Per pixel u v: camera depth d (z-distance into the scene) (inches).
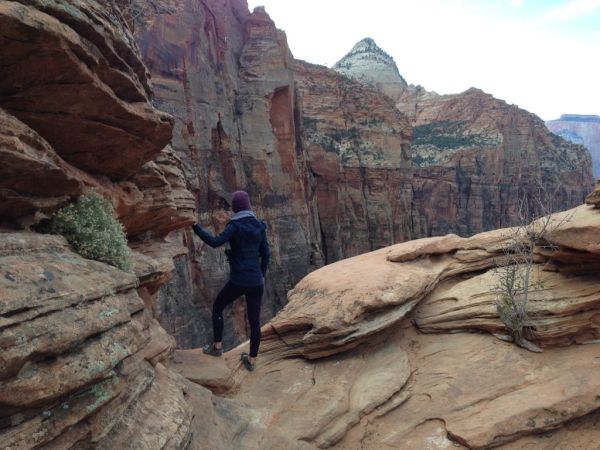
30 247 123.4
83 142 165.2
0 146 117.4
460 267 330.0
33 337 95.8
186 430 146.7
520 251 289.3
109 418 120.1
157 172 229.9
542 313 257.8
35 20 116.1
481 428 208.1
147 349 169.6
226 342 1175.6
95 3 150.9
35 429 96.7
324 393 233.5
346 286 293.3
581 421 214.5
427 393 238.1
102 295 125.1
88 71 139.7
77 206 157.1
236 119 1524.4
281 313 302.2
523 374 238.7
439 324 289.7
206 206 1263.5
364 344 276.8
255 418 205.9
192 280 1127.6
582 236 253.1
